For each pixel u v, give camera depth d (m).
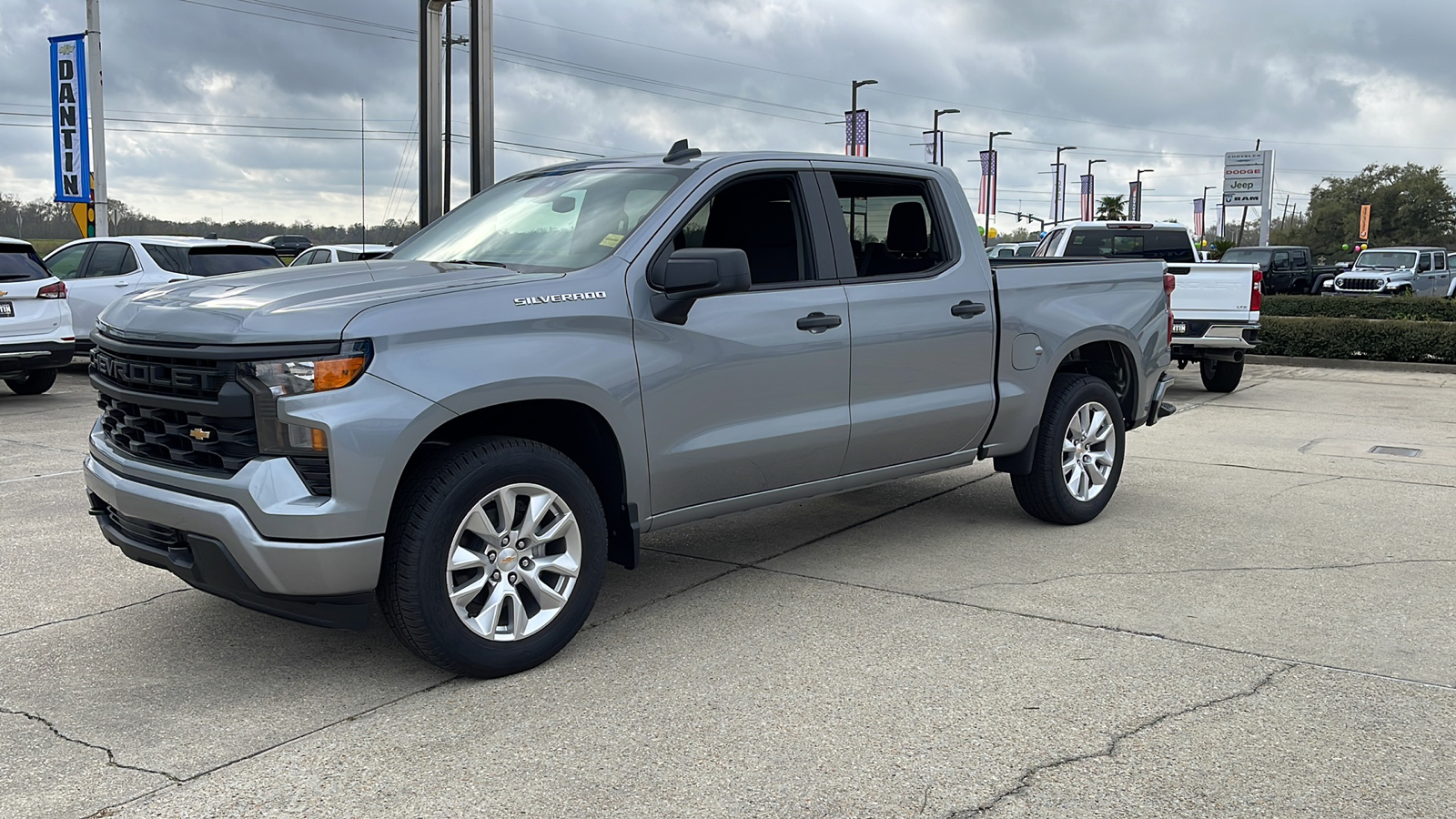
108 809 2.98
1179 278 12.51
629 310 4.16
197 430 3.66
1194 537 5.91
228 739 3.42
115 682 3.90
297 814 2.95
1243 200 43.75
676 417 4.31
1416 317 24.28
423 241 5.03
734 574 5.22
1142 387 6.51
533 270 4.27
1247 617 4.55
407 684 3.87
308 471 3.53
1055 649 4.18
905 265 5.41
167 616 4.62
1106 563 5.38
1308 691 3.76
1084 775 3.15
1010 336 5.62
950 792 3.06
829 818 2.92
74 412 10.88
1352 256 69.19
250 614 4.65
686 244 4.55
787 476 4.81
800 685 3.83
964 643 4.24
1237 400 12.38
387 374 3.57
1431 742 3.36
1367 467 8.03
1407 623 4.47
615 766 3.22
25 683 3.88
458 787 3.10
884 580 5.11
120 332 3.94
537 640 3.96
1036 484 5.97
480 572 3.87
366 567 3.56
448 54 35.56
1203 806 2.97
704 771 3.19
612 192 4.64
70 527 6.15
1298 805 2.97
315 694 3.78
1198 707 3.62
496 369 3.78
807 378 4.73
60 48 20.33
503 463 3.81
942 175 5.56
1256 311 12.16
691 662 4.07
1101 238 14.13
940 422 5.31
